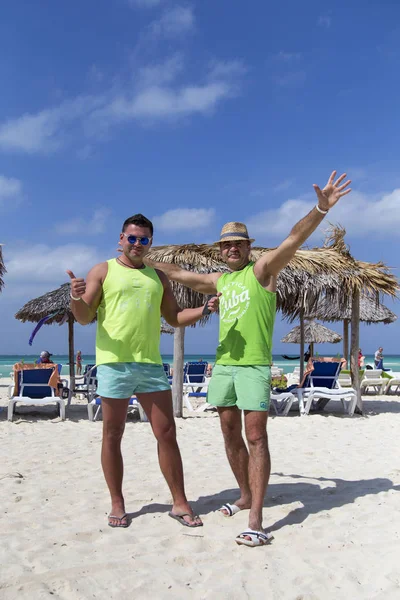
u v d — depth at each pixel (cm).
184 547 322
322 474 511
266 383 356
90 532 341
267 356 364
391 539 333
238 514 382
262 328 363
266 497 425
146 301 367
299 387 1073
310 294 1077
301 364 1284
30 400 924
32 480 477
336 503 409
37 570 285
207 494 435
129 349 363
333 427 868
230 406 382
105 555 307
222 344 377
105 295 369
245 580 278
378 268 1077
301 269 1055
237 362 363
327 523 364
